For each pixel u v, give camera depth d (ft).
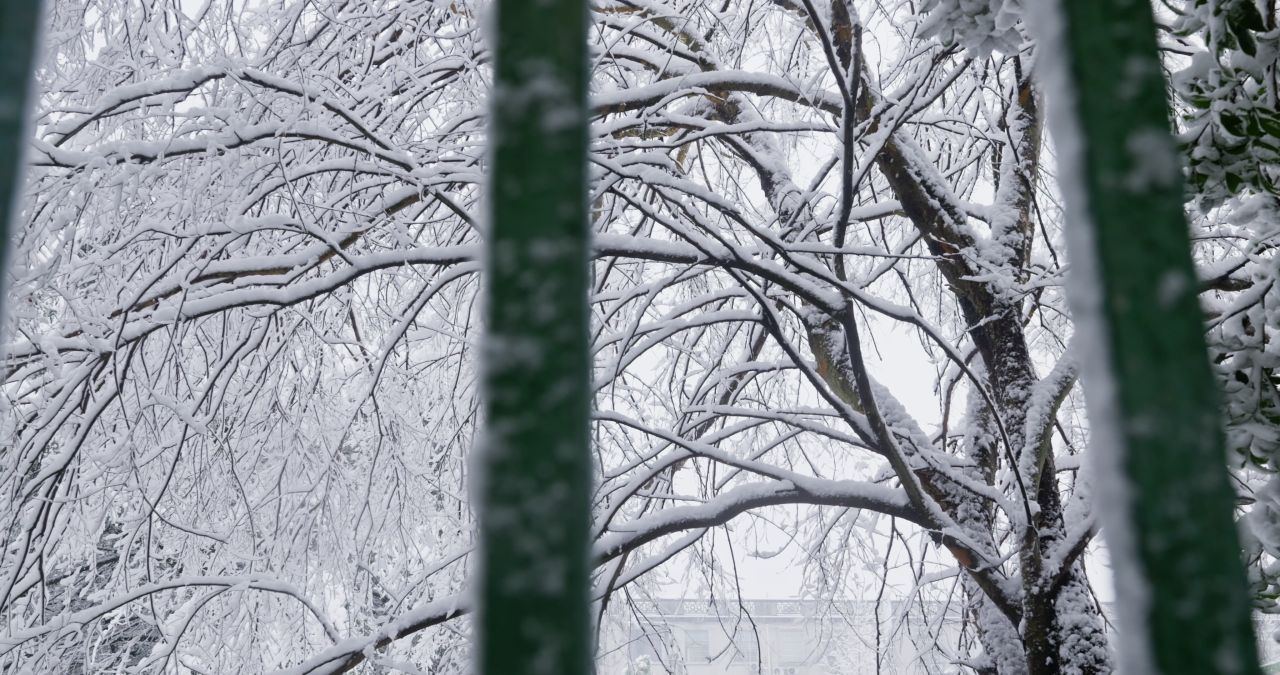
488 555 1.22
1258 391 9.06
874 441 16.55
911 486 17.01
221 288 18.83
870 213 22.29
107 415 20.67
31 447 17.74
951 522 17.40
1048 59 1.51
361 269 17.03
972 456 20.80
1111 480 1.33
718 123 18.84
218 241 17.51
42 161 16.21
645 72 24.85
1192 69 9.05
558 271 1.32
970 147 27.04
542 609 1.19
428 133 21.18
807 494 17.47
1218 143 8.87
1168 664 1.25
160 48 18.56
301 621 22.66
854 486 17.67
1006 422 19.81
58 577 22.47
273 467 22.45
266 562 20.83
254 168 17.44
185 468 21.58
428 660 25.09
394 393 22.59
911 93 18.15
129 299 17.17
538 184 1.34
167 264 17.15
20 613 19.99
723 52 26.13
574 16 1.42
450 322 23.54
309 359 22.08
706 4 23.25
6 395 16.79
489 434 1.27
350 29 19.63
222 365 18.47
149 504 18.22
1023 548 17.43
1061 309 25.44
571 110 1.38
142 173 16.80
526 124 1.37
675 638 26.03
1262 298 9.73
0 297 1.29
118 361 19.98
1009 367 20.10
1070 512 19.08
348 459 23.53
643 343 19.90
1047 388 19.42
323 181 21.47
